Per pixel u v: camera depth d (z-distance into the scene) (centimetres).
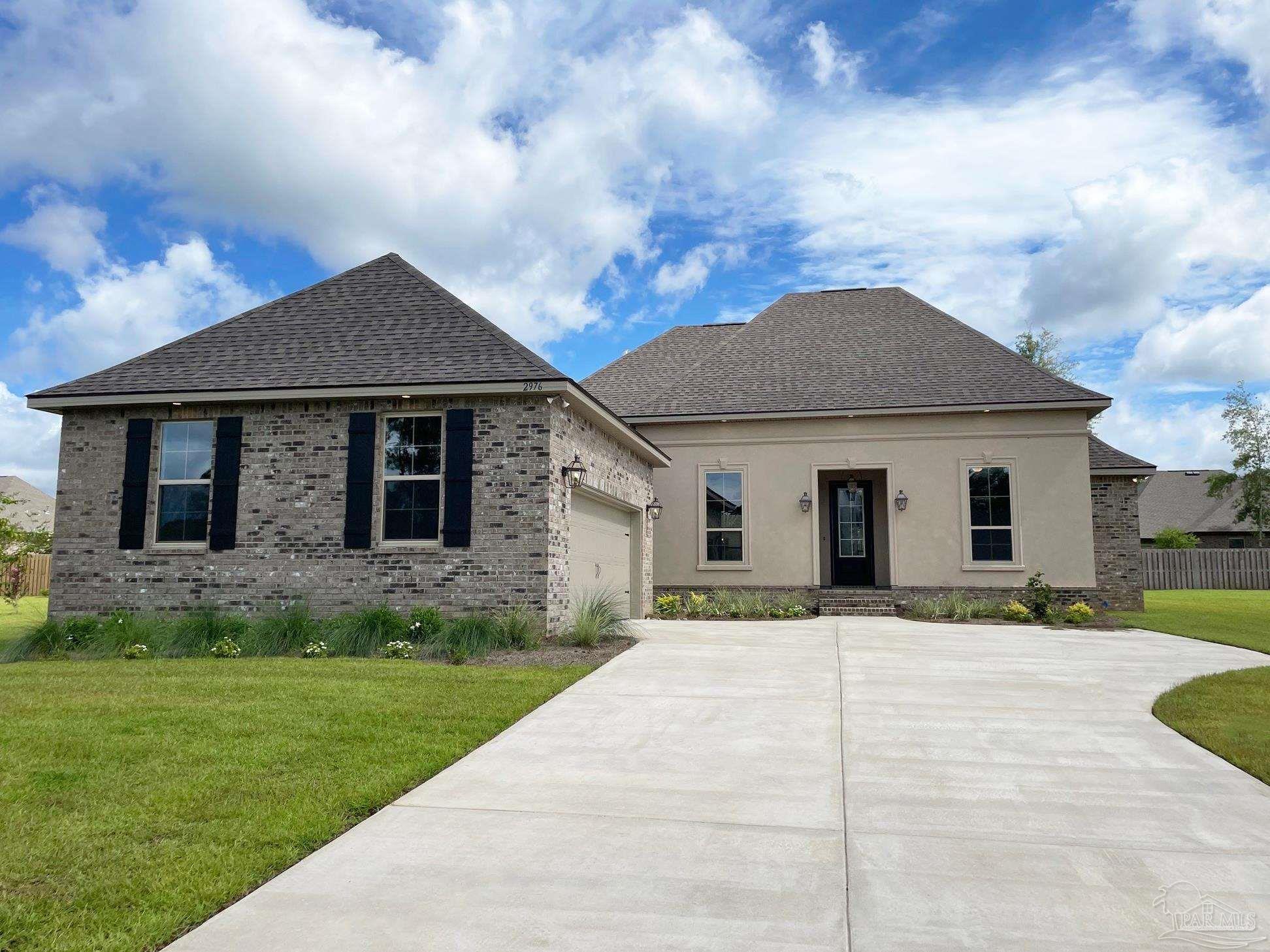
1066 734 683
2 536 1770
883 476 1964
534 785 547
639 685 867
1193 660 1052
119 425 1313
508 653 1067
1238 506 4241
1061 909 371
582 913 364
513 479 1206
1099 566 2125
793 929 350
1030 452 1839
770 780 561
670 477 1991
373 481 1241
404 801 514
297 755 593
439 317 1359
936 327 2119
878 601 1817
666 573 1967
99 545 1296
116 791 510
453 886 392
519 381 1180
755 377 2052
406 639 1123
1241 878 407
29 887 380
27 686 837
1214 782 563
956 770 586
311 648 1077
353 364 1270
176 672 934
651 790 539
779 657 1052
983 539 1845
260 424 1276
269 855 420
